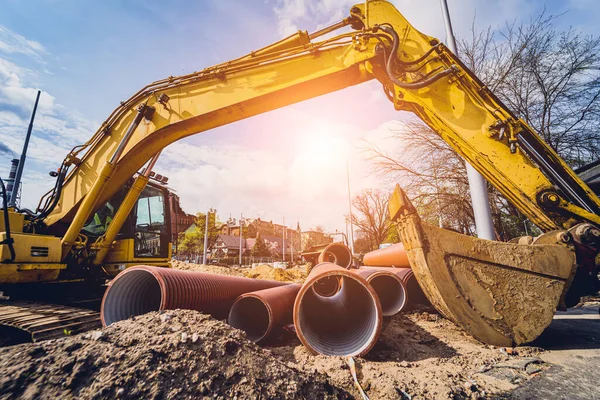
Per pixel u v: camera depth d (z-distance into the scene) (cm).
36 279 455
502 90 1102
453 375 297
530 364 325
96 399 180
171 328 265
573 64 994
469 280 375
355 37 459
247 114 516
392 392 251
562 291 375
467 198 1207
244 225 7281
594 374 300
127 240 622
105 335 240
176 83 529
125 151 527
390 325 525
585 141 1015
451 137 431
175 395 196
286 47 492
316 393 238
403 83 423
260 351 272
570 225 395
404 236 418
